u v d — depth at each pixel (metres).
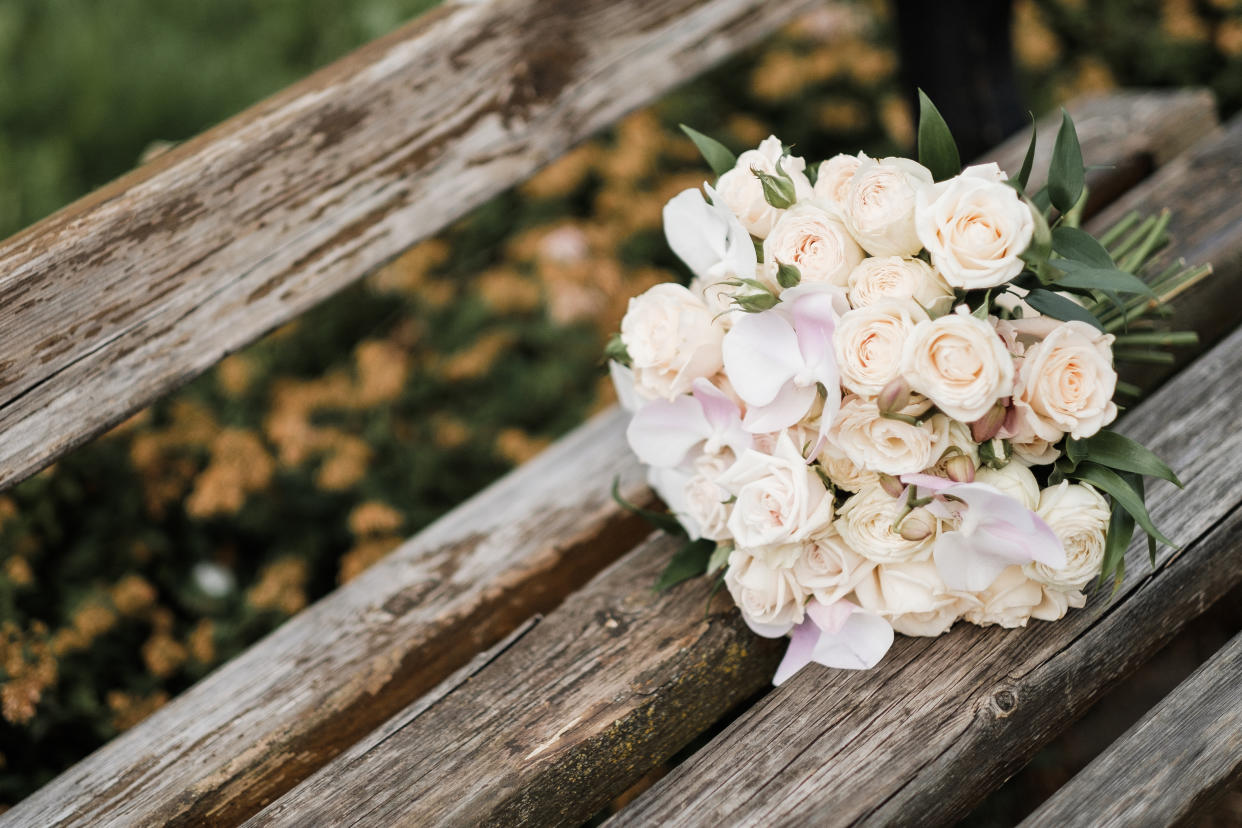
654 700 1.51
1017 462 1.43
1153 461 1.42
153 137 3.11
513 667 1.54
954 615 1.48
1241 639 1.53
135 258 1.56
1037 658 1.47
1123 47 2.98
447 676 1.63
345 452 2.04
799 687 1.49
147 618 1.93
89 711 1.83
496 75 1.68
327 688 1.59
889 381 1.40
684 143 2.67
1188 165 1.88
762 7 1.80
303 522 2.09
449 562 1.68
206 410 2.19
